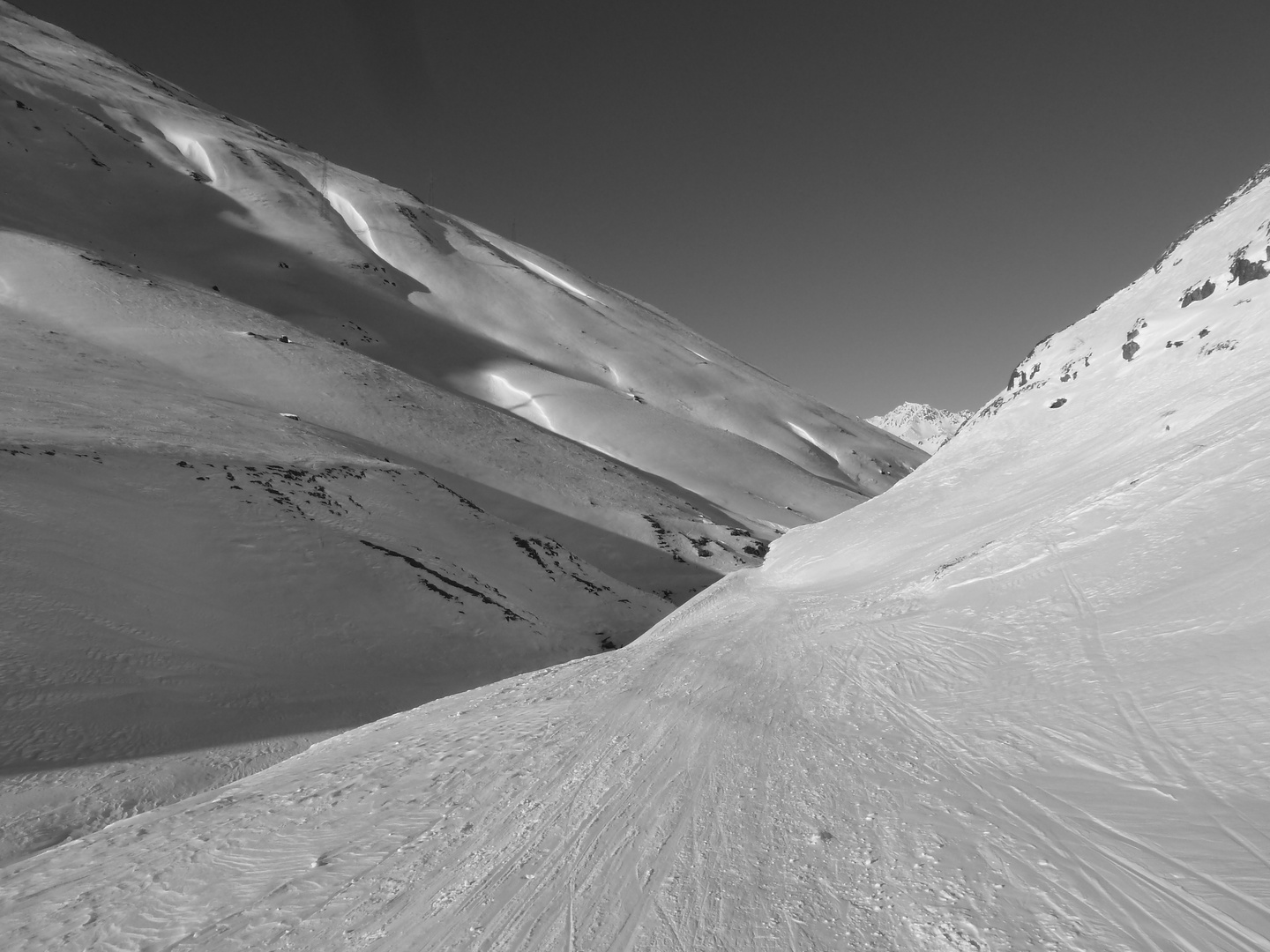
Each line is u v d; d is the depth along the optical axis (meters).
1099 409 25.64
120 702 17.09
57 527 21.84
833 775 5.97
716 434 145.12
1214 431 12.69
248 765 16.73
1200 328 23.62
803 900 3.99
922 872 4.09
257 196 166.25
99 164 136.12
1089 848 4.04
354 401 75.44
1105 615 8.36
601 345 188.12
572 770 6.96
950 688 8.01
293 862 5.65
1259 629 6.22
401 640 27.84
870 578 21.47
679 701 9.52
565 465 87.81
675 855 4.82
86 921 5.21
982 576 12.62
